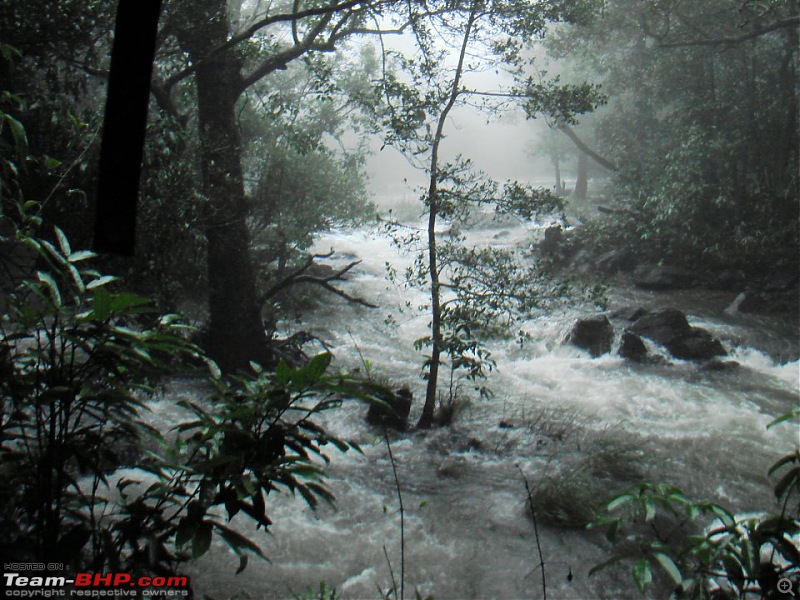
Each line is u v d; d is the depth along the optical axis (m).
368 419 8.27
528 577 5.21
